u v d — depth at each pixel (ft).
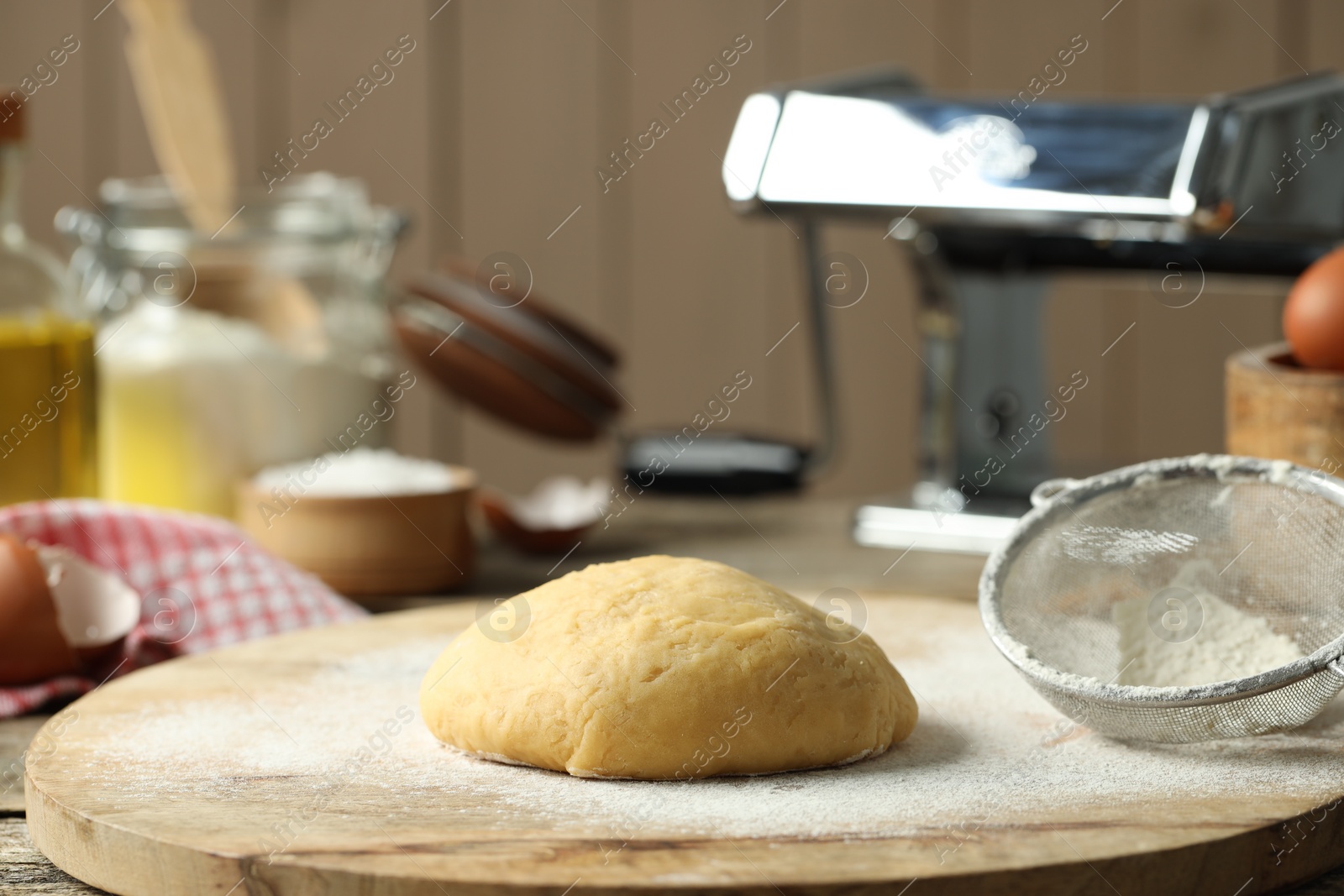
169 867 3.12
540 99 5.97
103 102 5.97
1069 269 4.42
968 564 4.31
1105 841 3.11
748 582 3.44
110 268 4.44
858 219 4.12
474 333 4.46
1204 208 3.88
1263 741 3.35
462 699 3.33
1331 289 3.64
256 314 4.43
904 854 3.09
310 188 4.49
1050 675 3.33
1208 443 5.90
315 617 3.90
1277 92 3.97
